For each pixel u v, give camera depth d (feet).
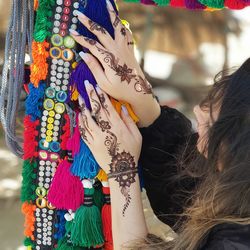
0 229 10.02
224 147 3.06
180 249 3.17
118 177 3.48
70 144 3.52
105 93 3.46
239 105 3.03
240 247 2.95
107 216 3.63
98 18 3.43
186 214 3.31
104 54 3.39
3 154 12.50
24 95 3.82
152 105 3.67
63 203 3.55
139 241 3.41
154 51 15.71
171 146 3.89
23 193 3.67
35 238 3.75
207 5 3.28
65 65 3.47
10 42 3.51
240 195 2.97
